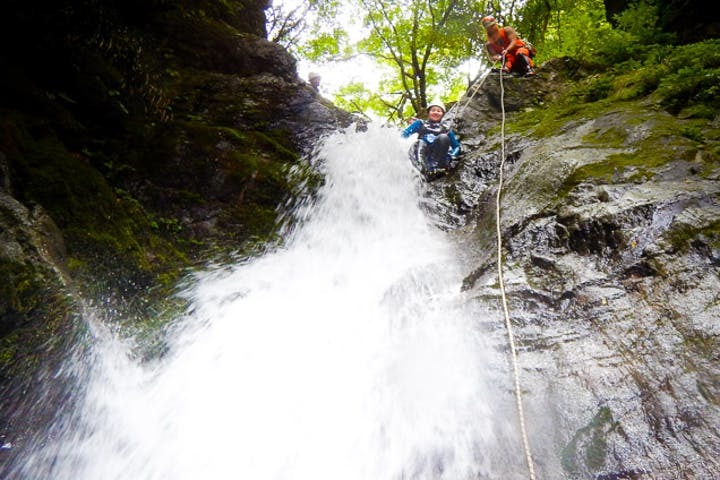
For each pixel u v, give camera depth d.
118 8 7.13
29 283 3.77
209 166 6.84
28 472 3.39
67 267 4.44
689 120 5.36
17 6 5.36
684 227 3.56
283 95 8.16
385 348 4.05
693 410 2.56
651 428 2.56
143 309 5.02
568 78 8.77
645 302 3.26
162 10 8.02
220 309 5.31
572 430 2.72
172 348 4.77
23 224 4.05
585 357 3.09
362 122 8.28
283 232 6.71
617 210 3.96
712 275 3.20
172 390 4.21
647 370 2.85
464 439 2.98
